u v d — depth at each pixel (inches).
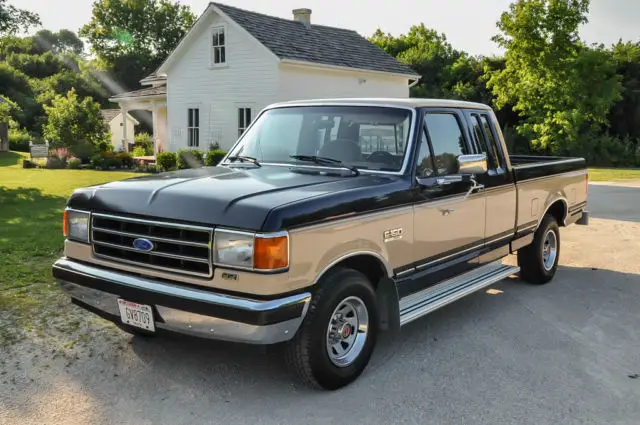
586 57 1341.0
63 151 994.1
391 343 193.2
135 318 153.5
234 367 170.9
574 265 307.7
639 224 434.0
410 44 1941.4
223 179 169.0
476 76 1609.3
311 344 148.3
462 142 205.9
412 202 176.6
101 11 2518.5
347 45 942.4
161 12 2573.8
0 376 161.2
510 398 154.6
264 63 801.6
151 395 153.1
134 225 153.7
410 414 145.4
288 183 163.5
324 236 147.4
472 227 206.1
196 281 143.0
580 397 155.7
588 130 1419.8
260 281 135.8
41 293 234.7
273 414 144.3
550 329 208.2
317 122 201.9
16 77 2363.4
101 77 2706.7
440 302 187.3
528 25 1323.8
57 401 148.5
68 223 169.3
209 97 881.5
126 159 967.0
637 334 204.5
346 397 154.0
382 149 186.7
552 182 262.8
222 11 824.9
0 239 332.5
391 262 170.2
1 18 764.0
